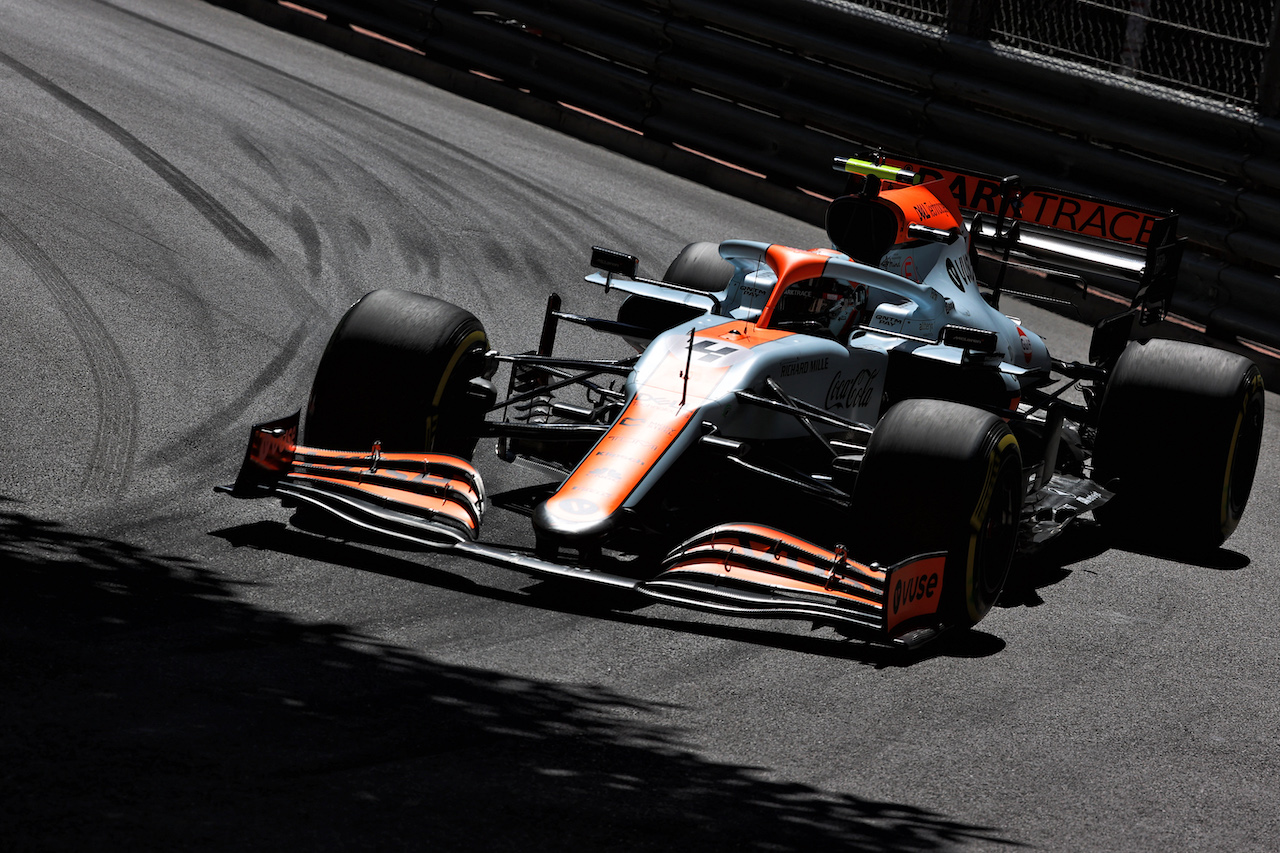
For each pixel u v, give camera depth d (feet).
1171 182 130.82
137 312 96.48
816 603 59.31
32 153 127.65
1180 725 58.49
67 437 74.59
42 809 40.09
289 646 54.54
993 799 49.90
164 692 48.83
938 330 79.92
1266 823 50.85
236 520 67.67
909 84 150.92
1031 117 141.08
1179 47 134.21
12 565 58.03
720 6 162.40
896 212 78.69
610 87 172.14
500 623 60.13
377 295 70.49
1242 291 126.21
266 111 159.33
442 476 66.13
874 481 62.64
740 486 70.69
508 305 112.78
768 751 51.37
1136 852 47.50
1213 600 74.74
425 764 46.44
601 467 61.72
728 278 92.53
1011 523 66.08
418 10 187.21
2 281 96.63
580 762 48.29
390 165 148.15
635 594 65.57
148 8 200.44
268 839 40.34
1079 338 132.77
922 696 58.13
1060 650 65.31
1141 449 80.64
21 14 181.78
